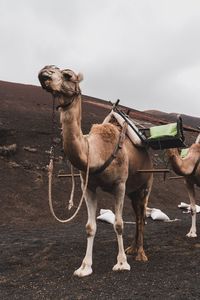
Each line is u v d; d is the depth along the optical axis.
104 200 17.27
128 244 9.68
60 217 15.05
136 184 8.20
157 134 7.96
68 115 6.15
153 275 6.69
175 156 8.95
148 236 10.49
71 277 6.75
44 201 16.00
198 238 10.16
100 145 6.85
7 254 8.65
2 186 16.28
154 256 8.22
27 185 16.94
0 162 18.08
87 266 6.86
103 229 12.02
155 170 7.89
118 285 6.17
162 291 5.84
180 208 18.44
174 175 23.73
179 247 9.10
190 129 9.78
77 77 6.16
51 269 7.40
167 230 11.48
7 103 26.08
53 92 5.99
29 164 18.47
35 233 11.64
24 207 15.22
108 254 8.41
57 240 10.20
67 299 5.65
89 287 6.14
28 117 23.55
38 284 6.49
